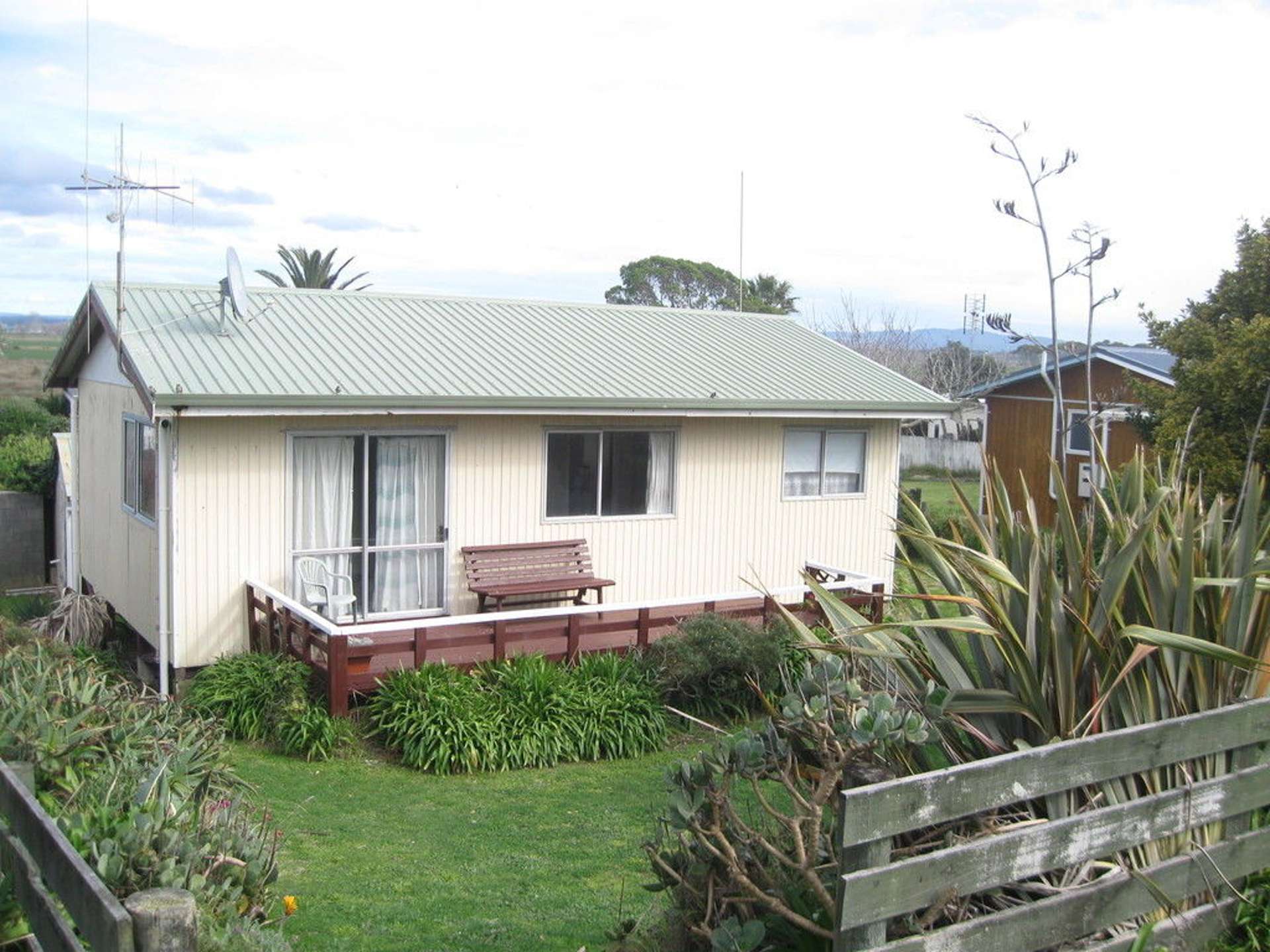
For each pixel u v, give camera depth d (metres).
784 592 14.38
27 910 3.60
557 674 10.75
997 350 35.03
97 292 12.58
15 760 4.98
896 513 15.24
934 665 4.72
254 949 4.37
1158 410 15.73
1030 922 3.84
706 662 10.97
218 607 11.07
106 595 13.84
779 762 4.34
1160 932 4.17
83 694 6.07
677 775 4.32
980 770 3.75
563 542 12.73
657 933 4.63
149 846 4.45
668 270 50.38
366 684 10.36
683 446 13.53
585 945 6.00
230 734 10.05
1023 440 22.98
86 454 15.00
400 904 6.64
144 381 10.35
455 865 7.45
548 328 14.82
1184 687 4.66
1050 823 3.93
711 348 15.41
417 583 12.12
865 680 4.70
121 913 2.82
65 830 4.35
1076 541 4.73
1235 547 4.78
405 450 11.95
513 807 8.82
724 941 3.87
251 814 6.63
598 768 10.01
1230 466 13.58
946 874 3.66
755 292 50.56
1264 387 13.50
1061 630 4.53
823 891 3.86
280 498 11.28
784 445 14.30
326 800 8.74
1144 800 4.17
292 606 10.27
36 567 18.64
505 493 12.47
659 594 13.55
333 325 13.16
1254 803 4.52
